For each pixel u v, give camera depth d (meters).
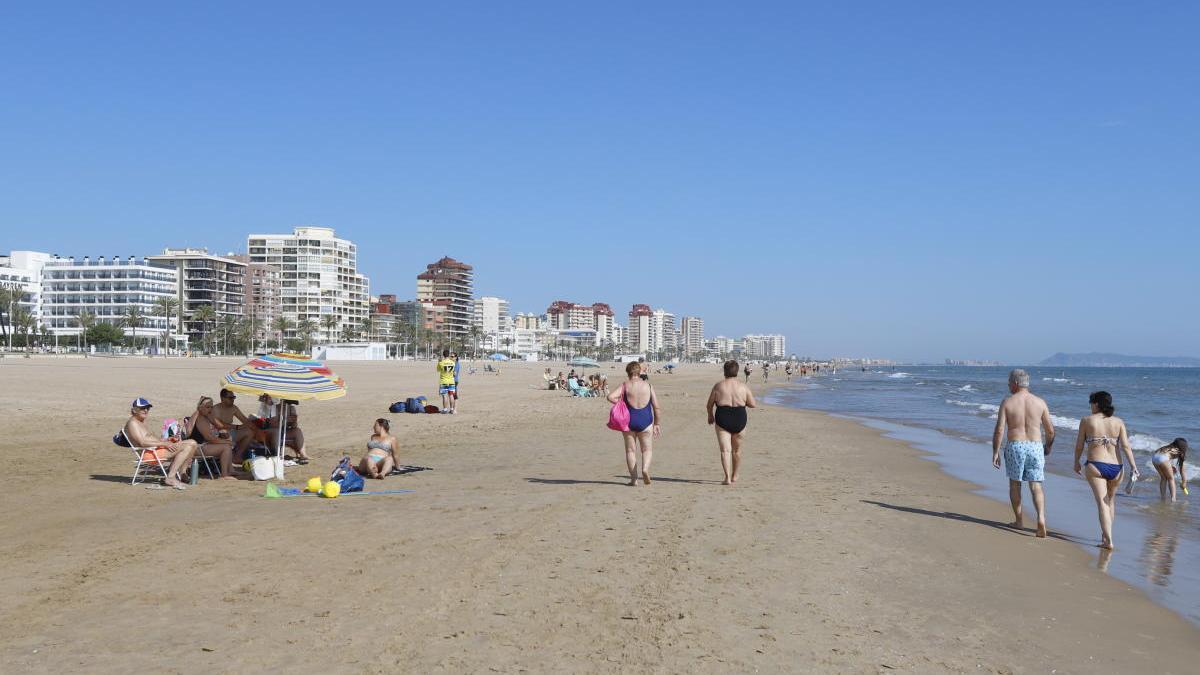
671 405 38.09
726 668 5.19
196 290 189.88
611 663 5.23
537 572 7.36
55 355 138.12
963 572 7.89
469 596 6.59
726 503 11.18
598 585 6.97
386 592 6.65
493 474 13.98
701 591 6.88
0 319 156.88
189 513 10.01
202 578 7.00
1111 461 9.30
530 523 9.56
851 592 7.04
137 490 11.66
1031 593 7.28
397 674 4.97
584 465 15.29
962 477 15.36
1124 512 11.82
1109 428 9.36
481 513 10.17
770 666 5.25
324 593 6.61
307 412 27.61
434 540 8.60
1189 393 65.50
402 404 27.81
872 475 15.06
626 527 9.42
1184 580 7.96
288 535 8.76
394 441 13.74
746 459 17.12
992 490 13.78
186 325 187.12
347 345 165.88
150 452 12.40
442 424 24.09
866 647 5.68
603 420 26.12
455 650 5.39
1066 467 16.95
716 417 12.99
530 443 19.28
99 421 21.66
